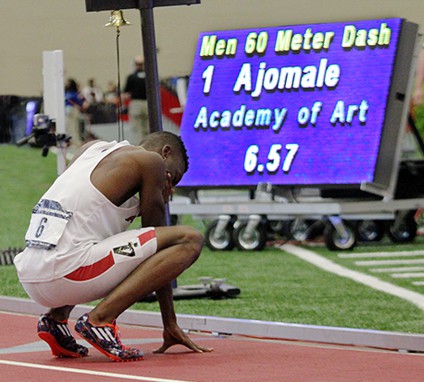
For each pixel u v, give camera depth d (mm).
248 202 31703
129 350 14836
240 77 32438
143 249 14695
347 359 15180
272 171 31625
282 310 21047
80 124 46625
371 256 30016
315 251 31328
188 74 45844
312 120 31406
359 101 30969
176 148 15633
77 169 14961
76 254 14547
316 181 31094
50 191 14875
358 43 31266
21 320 19406
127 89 46625
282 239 34375
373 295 22969
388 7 41500
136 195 15445
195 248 14852
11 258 28656
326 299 22484
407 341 16078
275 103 31922
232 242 31781
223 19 45406
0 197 40062
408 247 32094
